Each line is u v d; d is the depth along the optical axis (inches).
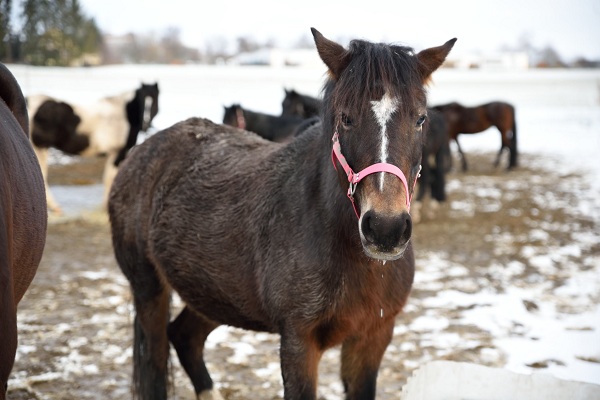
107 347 179.5
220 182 127.8
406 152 92.3
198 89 1050.1
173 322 146.7
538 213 380.5
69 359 170.7
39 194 100.0
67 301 219.3
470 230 336.8
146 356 142.6
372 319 107.7
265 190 116.9
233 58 2472.9
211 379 145.9
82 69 1176.2
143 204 141.0
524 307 212.7
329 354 179.0
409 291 112.1
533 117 967.0
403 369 165.0
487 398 105.8
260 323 119.9
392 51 96.1
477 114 573.9
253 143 137.3
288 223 109.6
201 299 127.9
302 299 105.0
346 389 116.8
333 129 102.8
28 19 892.6
